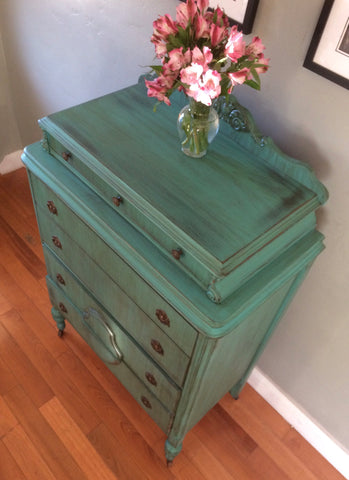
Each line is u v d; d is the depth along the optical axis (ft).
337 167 4.29
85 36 6.27
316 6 3.67
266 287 4.00
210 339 3.77
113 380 7.11
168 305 4.03
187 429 5.67
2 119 9.21
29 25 7.10
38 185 5.03
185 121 4.06
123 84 6.32
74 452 6.37
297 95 4.22
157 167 4.17
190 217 3.79
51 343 7.42
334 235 4.67
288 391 6.77
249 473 6.42
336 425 6.37
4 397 6.78
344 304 5.08
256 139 4.33
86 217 4.41
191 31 3.59
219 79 3.32
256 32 4.22
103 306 5.49
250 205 3.98
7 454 6.27
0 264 8.36
